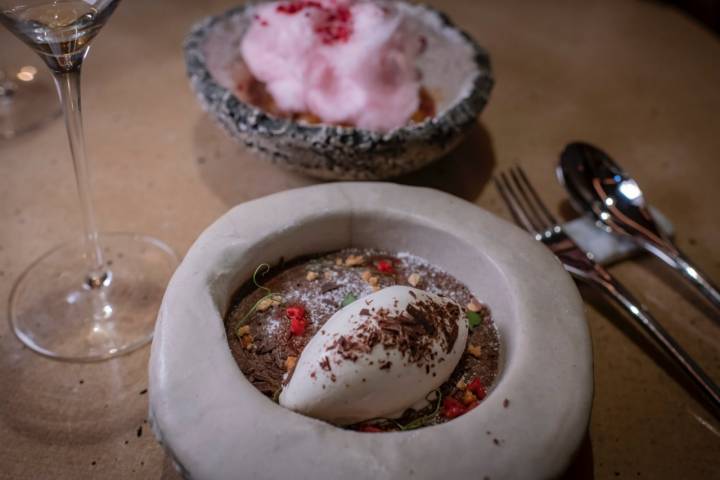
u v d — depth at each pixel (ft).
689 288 1.06
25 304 0.99
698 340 0.98
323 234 0.89
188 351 0.71
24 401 0.86
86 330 0.95
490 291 0.84
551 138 1.34
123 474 0.79
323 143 0.99
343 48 1.13
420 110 1.21
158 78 1.46
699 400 0.91
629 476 0.81
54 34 0.79
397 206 0.88
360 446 0.64
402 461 0.63
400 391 0.71
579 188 1.15
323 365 0.70
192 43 1.17
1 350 0.93
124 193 1.18
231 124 1.04
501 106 1.42
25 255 1.07
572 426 0.68
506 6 1.76
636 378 0.93
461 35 1.24
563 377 0.71
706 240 1.14
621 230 1.09
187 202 1.17
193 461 0.64
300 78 1.14
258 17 1.20
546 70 1.53
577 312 0.78
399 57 1.17
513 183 1.21
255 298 0.85
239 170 1.24
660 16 1.74
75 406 0.86
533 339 0.74
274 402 0.69
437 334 0.74
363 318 0.74
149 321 0.97
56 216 1.14
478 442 0.65
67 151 1.27
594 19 1.72
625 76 1.53
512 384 0.69
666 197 1.22
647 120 1.40
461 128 1.05
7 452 0.81
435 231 0.87
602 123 1.39
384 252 0.92
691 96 1.47
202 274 0.78
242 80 1.24
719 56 1.60
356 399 0.70
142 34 1.59
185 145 1.29
